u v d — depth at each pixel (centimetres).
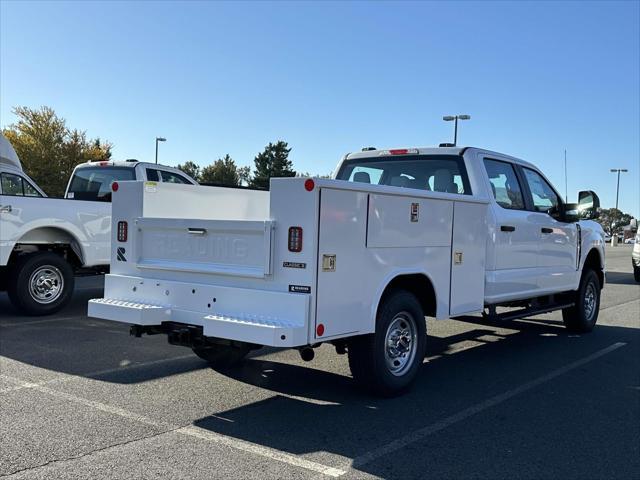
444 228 576
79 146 3744
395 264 520
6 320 875
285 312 456
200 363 652
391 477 382
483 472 394
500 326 957
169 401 521
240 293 482
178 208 606
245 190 686
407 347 559
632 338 873
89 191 1188
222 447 422
